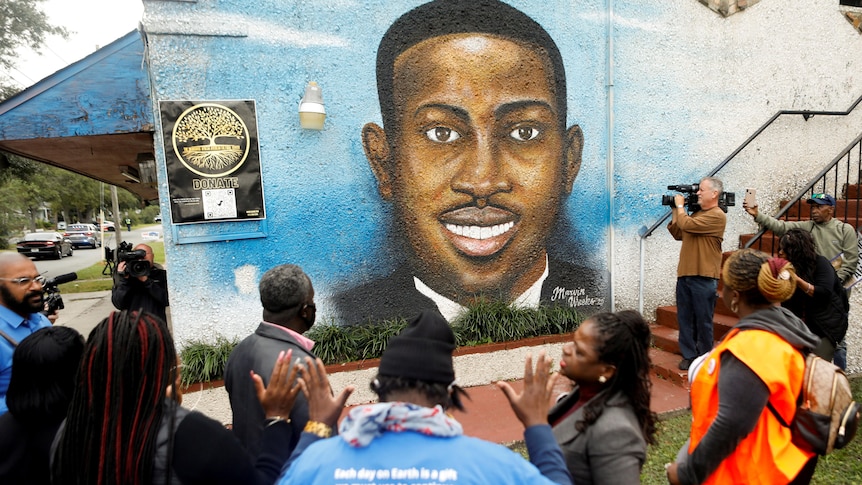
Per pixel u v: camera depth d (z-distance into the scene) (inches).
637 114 238.8
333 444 50.5
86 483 56.7
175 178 179.8
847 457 145.7
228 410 177.8
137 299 169.2
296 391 75.0
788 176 267.0
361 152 201.9
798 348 79.4
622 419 68.1
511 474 47.9
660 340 225.6
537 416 63.7
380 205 205.6
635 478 64.9
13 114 169.9
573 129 229.0
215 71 183.3
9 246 1299.2
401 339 56.1
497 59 215.6
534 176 223.9
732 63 251.8
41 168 640.4
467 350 201.2
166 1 177.0
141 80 176.9
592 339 71.1
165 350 63.0
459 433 50.3
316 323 199.6
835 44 269.0
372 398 190.1
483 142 216.2
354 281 203.9
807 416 76.3
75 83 173.2
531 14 219.3
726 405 74.6
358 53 199.3
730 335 81.8
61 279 150.8
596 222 236.2
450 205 213.9
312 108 184.9
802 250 143.4
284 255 194.7
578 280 235.1
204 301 186.4
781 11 257.6
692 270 188.2
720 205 187.9
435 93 209.5
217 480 58.7
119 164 280.2
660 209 245.4
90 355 60.3
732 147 255.3
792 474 75.7
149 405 60.0
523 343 209.3
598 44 230.1
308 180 196.1
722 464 79.6
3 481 67.1
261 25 187.3
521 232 224.1
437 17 207.8
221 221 185.9
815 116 268.5
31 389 69.5
